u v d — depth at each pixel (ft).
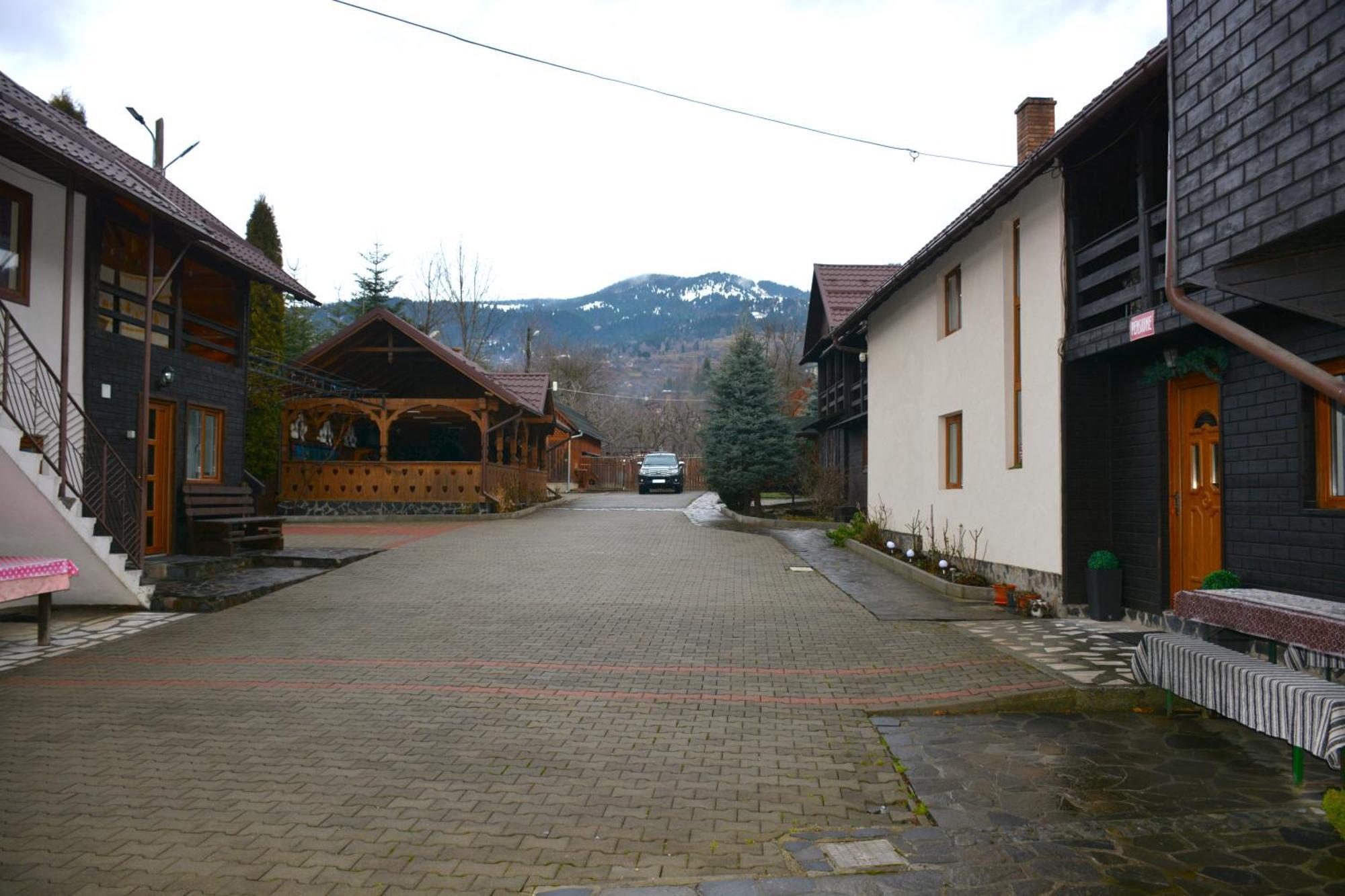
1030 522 32.55
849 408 70.38
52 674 22.82
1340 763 13.00
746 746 17.29
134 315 38.78
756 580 39.29
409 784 15.11
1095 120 25.66
